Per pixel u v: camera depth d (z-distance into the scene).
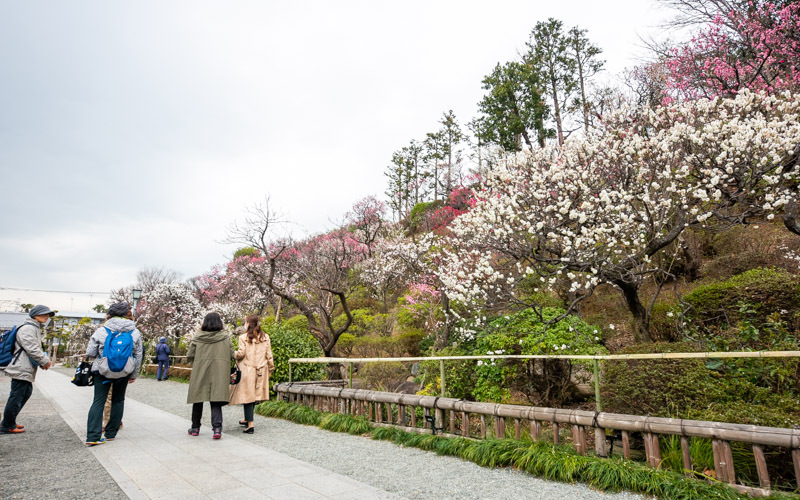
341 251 15.86
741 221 6.22
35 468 3.98
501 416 4.39
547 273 7.20
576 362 5.45
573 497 3.16
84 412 7.54
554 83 20.84
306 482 3.55
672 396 3.83
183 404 8.62
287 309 19.30
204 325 5.53
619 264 6.49
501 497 3.20
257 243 11.71
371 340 12.37
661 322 7.02
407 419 5.66
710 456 3.35
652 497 3.07
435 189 32.59
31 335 5.52
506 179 7.76
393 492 3.35
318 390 6.77
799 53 9.55
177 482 3.55
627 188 7.22
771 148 5.80
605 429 3.72
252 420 5.75
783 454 3.12
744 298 6.07
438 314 11.27
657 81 14.48
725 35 11.03
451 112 33.41
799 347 4.47
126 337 5.13
